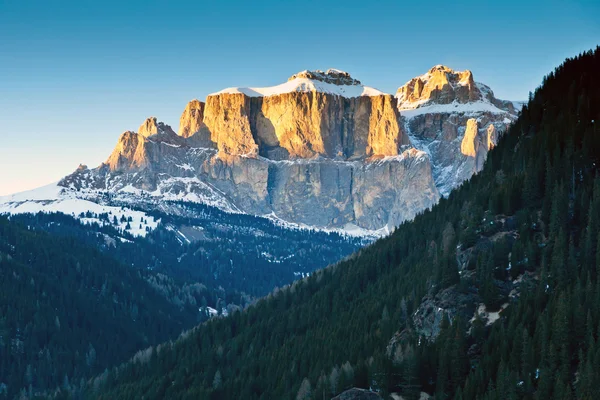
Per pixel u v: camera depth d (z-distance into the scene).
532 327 178.62
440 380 180.00
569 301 175.38
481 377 171.88
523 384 164.62
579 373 162.00
